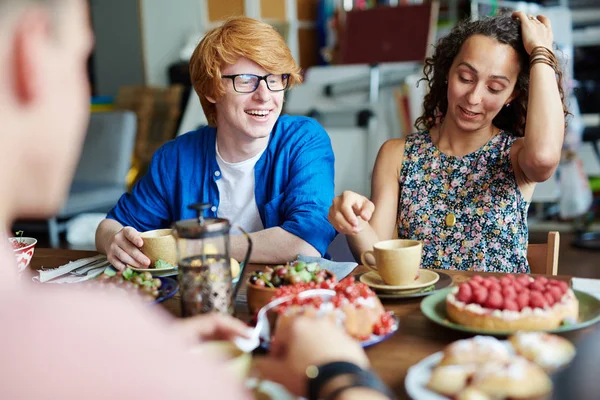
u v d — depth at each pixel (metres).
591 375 0.73
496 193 1.54
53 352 0.31
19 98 0.36
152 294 1.08
